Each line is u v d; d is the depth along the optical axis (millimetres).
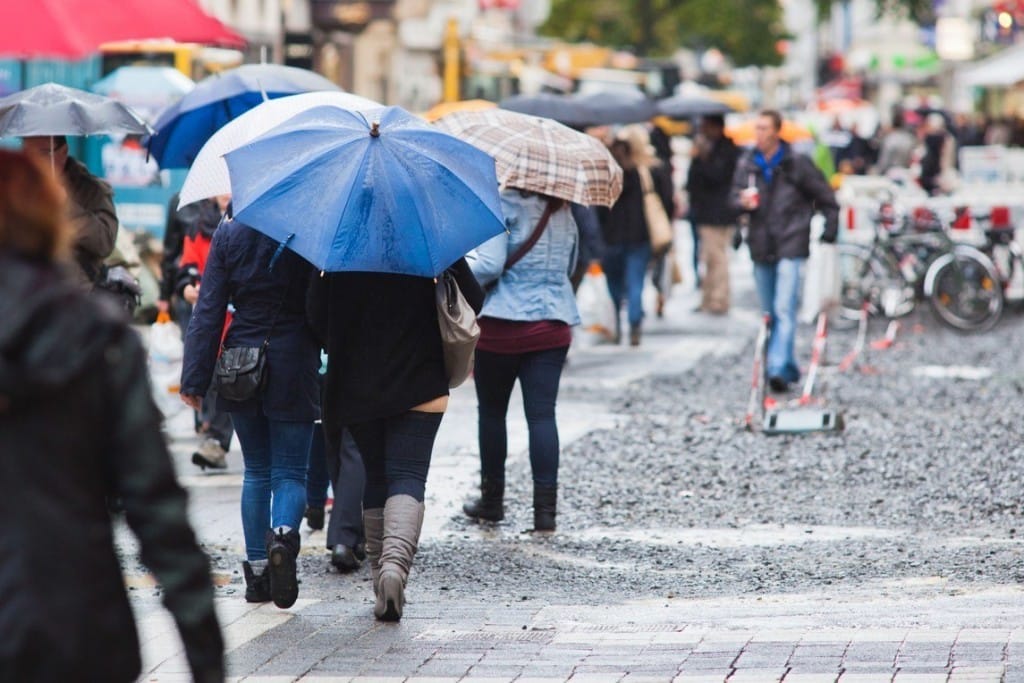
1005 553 21438
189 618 8398
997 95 115500
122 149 45375
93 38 21859
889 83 165625
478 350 22906
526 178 22109
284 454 18125
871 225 52000
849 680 14266
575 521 24094
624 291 53625
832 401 35844
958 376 39625
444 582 20156
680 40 186375
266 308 18016
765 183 36281
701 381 38938
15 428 8031
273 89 26688
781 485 26734
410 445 17750
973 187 54312
